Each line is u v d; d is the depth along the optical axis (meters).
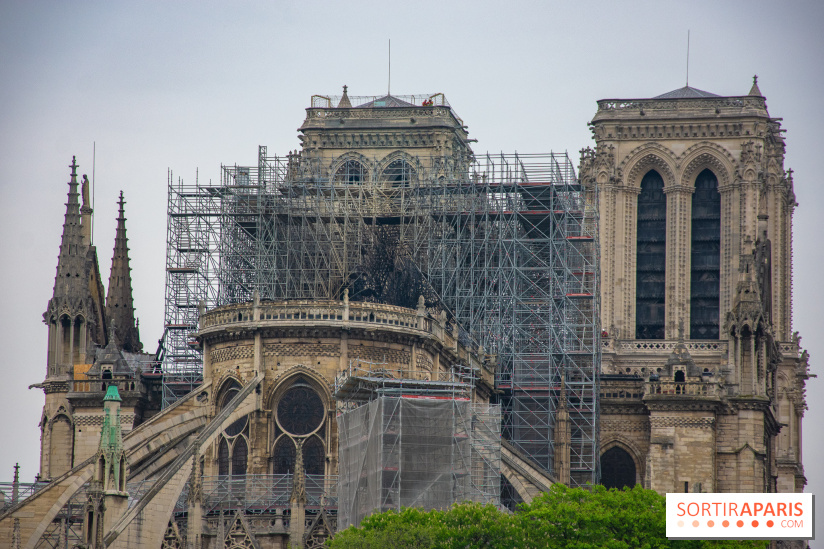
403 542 149.88
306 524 174.75
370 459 168.50
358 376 172.88
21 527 177.25
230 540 169.12
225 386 187.00
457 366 196.62
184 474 171.25
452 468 168.38
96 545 159.00
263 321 183.62
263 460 182.00
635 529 154.88
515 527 152.38
